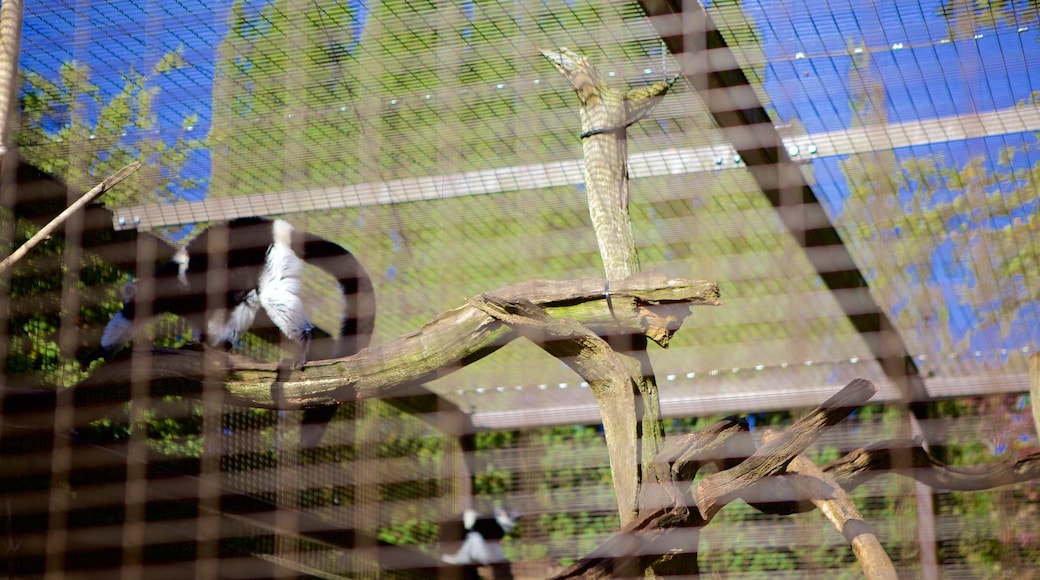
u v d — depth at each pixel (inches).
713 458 148.9
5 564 170.4
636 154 201.8
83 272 217.8
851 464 184.1
